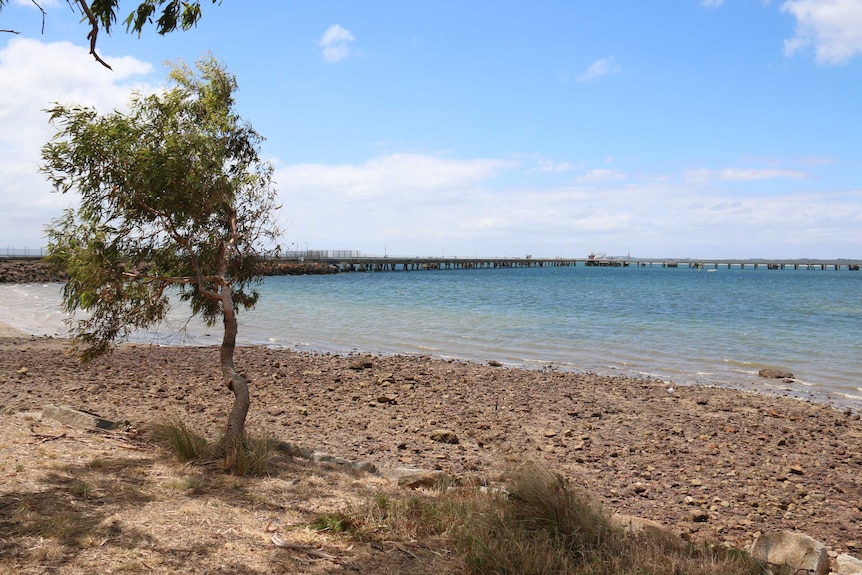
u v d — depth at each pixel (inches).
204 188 309.4
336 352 964.6
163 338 1104.2
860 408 634.8
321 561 199.2
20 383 603.2
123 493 241.4
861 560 264.7
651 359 931.3
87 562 181.0
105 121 295.0
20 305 1747.0
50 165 289.0
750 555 237.9
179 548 197.0
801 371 848.3
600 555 214.8
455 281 3607.3
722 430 517.0
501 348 1031.6
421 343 1083.3
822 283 3909.9
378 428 488.4
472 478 315.6
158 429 336.8
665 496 362.3
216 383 647.1
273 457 328.5
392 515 242.7
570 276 4958.2
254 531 217.5
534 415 554.3
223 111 328.2
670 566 212.1
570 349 1024.9
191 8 243.0
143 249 322.3
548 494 241.0
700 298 2298.2
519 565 201.0
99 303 310.5
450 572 197.6
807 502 359.3
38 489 234.5
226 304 325.4
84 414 370.3
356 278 3850.9
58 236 306.2
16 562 176.4
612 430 510.9
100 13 229.5
